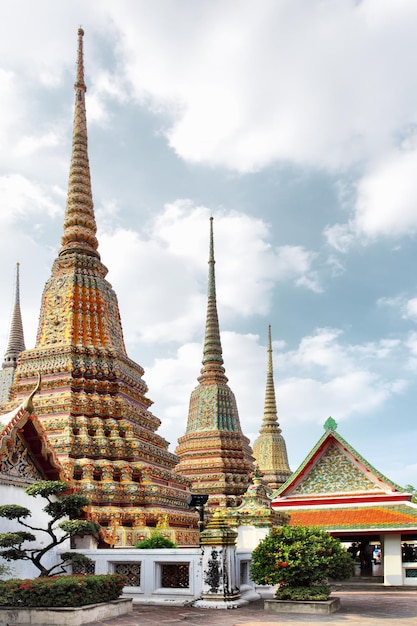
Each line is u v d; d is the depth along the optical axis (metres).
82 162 44.41
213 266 62.00
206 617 18.98
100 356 36.97
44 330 38.38
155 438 37.16
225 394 55.56
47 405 33.94
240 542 27.27
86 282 39.56
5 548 20.56
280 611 20.64
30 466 23.30
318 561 21.41
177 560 22.48
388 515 32.62
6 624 17.12
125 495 31.52
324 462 36.00
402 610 21.25
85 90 46.59
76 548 25.31
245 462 52.47
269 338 75.31
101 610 18.25
